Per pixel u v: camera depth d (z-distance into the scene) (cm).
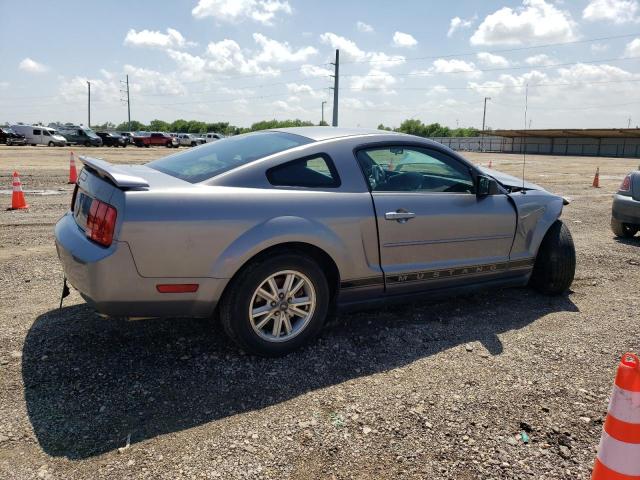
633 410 164
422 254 383
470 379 317
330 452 245
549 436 262
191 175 329
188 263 296
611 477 168
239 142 385
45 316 388
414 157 391
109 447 242
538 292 488
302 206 328
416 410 281
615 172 2572
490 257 422
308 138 364
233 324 317
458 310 436
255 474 228
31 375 301
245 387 299
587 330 399
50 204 941
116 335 358
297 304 336
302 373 318
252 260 316
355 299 367
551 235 465
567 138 6881
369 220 352
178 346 346
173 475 225
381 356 345
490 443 255
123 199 285
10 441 243
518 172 2425
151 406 276
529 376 322
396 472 233
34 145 4181
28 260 546
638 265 606
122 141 4850
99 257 284
